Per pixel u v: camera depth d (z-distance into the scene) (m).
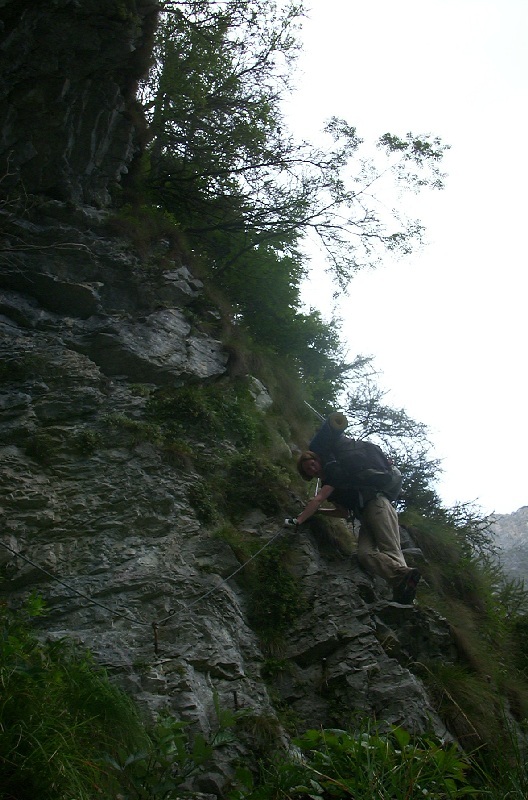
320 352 16.38
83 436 7.70
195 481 7.93
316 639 7.09
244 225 13.70
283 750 6.08
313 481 9.46
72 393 8.04
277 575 7.48
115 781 4.74
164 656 6.43
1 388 7.89
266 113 13.45
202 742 4.81
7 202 8.96
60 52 9.48
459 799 5.40
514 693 8.06
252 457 8.59
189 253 10.80
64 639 5.97
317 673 6.97
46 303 9.04
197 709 6.03
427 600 9.02
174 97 13.18
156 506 7.50
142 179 11.88
